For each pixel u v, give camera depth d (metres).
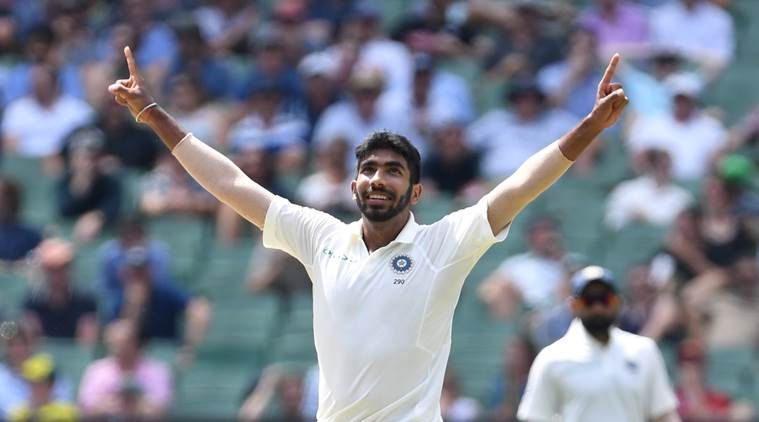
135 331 49.19
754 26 68.75
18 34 70.94
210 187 22.78
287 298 52.81
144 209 57.41
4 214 56.38
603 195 56.72
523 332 45.59
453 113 59.31
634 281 48.19
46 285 51.75
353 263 21.75
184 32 64.50
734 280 49.50
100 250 56.25
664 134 57.50
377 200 21.58
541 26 64.75
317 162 58.44
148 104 22.81
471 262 21.67
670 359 46.62
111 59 67.75
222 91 63.94
